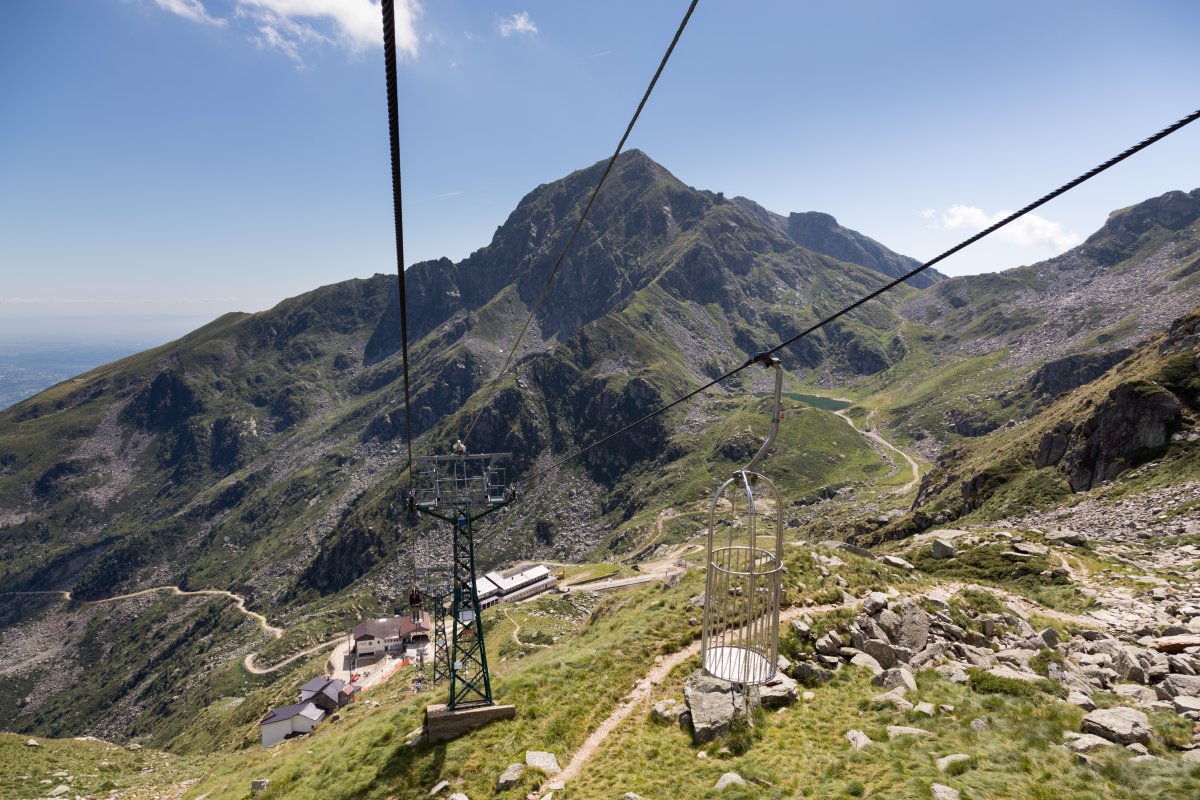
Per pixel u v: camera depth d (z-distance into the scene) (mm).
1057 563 61562
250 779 43875
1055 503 111562
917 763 23250
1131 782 19391
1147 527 82812
